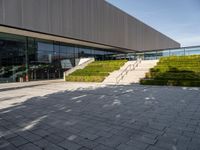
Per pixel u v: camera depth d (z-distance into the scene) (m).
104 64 21.39
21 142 3.86
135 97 8.61
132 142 3.71
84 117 5.57
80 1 21.45
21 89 12.70
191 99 7.86
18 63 17.09
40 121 5.26
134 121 5.06
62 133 4.31
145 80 13.74
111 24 27.03
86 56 26.16
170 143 3.61
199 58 16.30
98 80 16.69
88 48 26.53
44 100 8.41
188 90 10.48
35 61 18.73
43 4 16.89
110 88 12.11
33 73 18.44
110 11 26.98
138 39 34.50
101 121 5.14
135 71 17.02
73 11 20.36
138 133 4.18
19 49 17.25
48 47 20.30
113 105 7.07
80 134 4.22
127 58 25.16
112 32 27.17
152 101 7.63
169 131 4.24
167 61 17.62
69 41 22.00
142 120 5.12
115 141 3.78
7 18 13.88
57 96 9.41
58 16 18.44
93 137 4.02
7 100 8.56
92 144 3.67
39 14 16.45
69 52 23.17
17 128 4.72
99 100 8.09
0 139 4.04
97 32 24.08
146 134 4.11
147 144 3.59
